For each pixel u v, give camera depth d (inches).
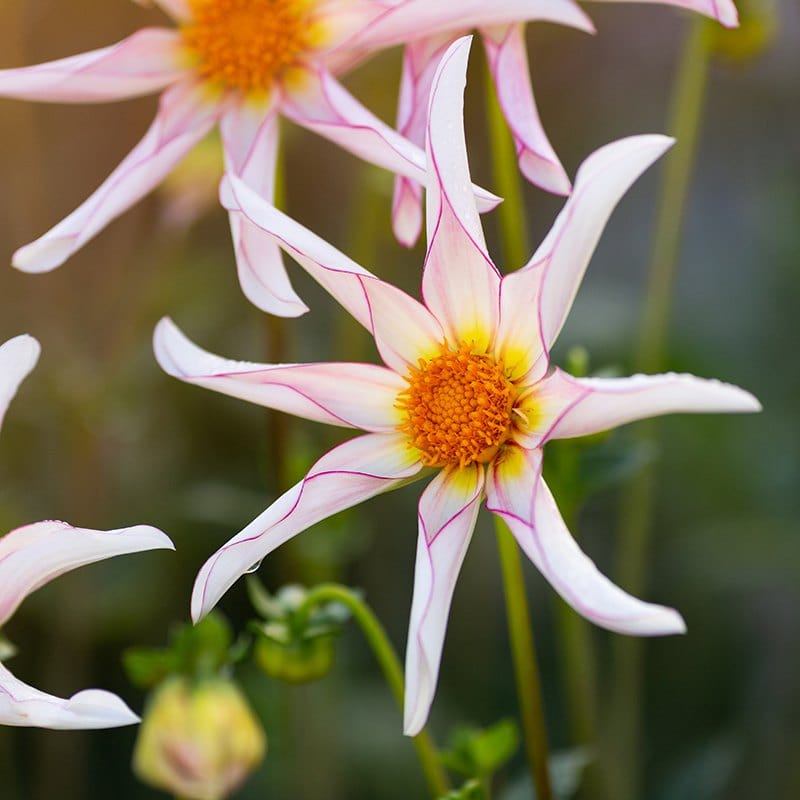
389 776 34.7
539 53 40.1
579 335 35.8
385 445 26.8
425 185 26.8
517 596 27.1
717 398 24.8
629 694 33.2
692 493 36.6
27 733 34.5
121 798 34.8
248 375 26.4
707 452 36.5
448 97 26.1
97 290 36.7
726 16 26.8
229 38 28.3
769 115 41.1
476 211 26.3
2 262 35.7
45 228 36.7
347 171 38.6
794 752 35.5
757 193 38.7
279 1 28.3
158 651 29.2
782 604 36.6
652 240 42.0
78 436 34.5
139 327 35.8
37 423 35.3
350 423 26.8
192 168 34.2
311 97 28.2
